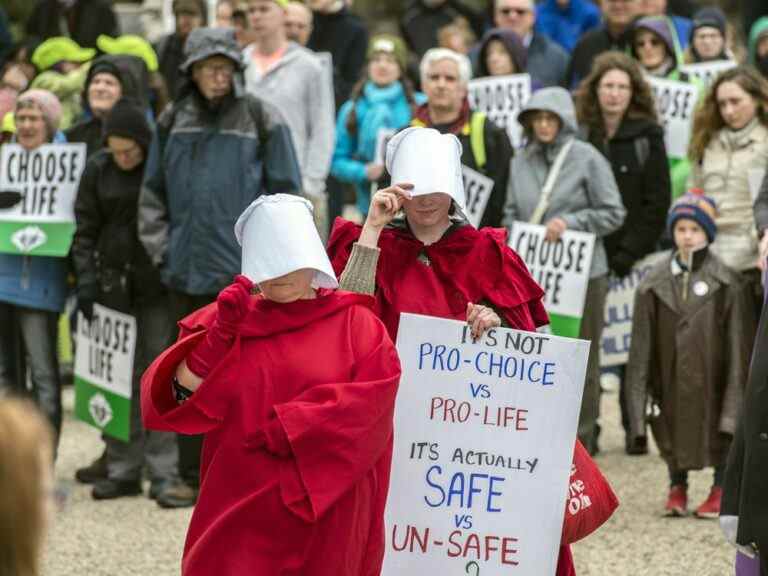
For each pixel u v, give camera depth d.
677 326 21.97
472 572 14.11
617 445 27.34
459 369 14.03
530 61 34.66
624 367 26.34
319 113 28.23
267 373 12.66
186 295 22.91
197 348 12.77
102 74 26.47
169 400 12.97
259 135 22.77
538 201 24.92
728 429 21.56
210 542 12.66
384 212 13.91
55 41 31.95
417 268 14.27
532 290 14.41
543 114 24.80
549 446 14.09
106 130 23.27
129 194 23.33
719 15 33.72
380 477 13.03
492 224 24.62
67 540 21.14
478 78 31.36
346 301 12.95
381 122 30.14
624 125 26.25
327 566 12.59
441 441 14.08
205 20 37.84
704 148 25.50
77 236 23.56
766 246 15.09
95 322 23.58
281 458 12.57
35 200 23.97
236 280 12.62
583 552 20.23
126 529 21.77
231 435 12.72
